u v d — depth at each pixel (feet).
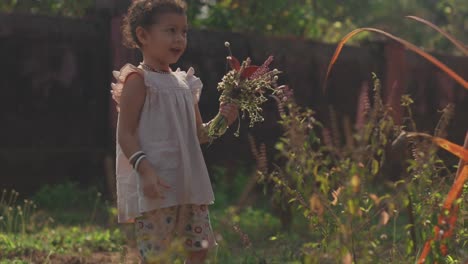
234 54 36.14
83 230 27.02
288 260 20.71
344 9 51.26
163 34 14.53
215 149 36.55
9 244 23.48
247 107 15.06
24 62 33.88
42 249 23.45
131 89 14.28
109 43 35.14
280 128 37.70
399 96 41.52
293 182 13.74
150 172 13.91
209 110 35.70
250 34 36.81
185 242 14.65
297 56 38.27
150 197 13.92
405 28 68.23
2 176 33.30
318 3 49.37
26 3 43.11
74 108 35.01
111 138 35.17
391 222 25.98
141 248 14.30
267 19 43.27
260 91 15.06
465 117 45.37
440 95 43.98
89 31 34.96
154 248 14.07
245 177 36.35
